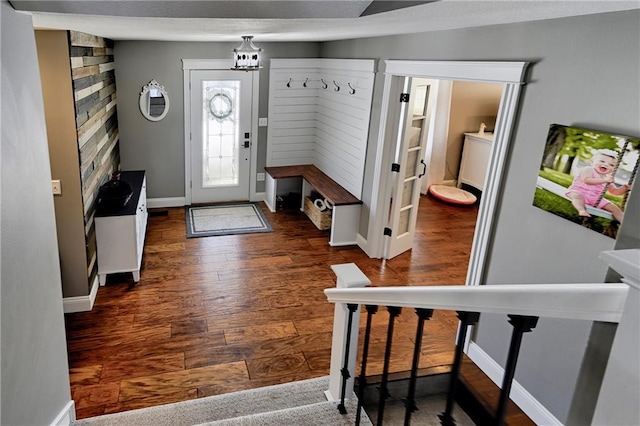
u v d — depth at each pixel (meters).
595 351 0.84
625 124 2.14
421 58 3.82
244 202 6.66
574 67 2.38
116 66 5.56
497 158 2.94
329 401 2.42
